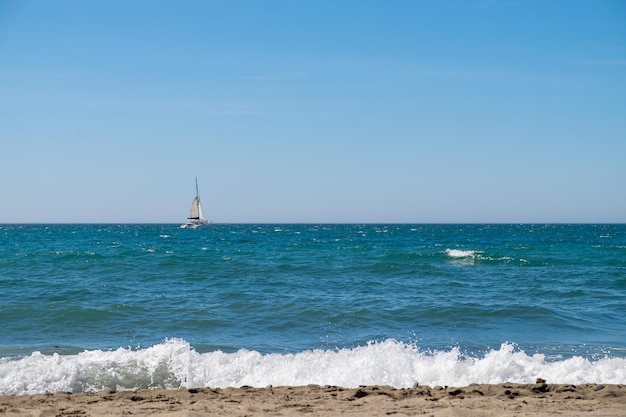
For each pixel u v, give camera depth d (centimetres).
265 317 1549
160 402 752
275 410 695
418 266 2806
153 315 1547
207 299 1828
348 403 737
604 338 1326
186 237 7912
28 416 660
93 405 731
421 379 947
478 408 699
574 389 820
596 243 5822
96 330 1387
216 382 946
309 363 1006
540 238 7569
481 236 8500
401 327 1452
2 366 945
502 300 1828
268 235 9000
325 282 2283
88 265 2788
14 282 2184
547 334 1373
